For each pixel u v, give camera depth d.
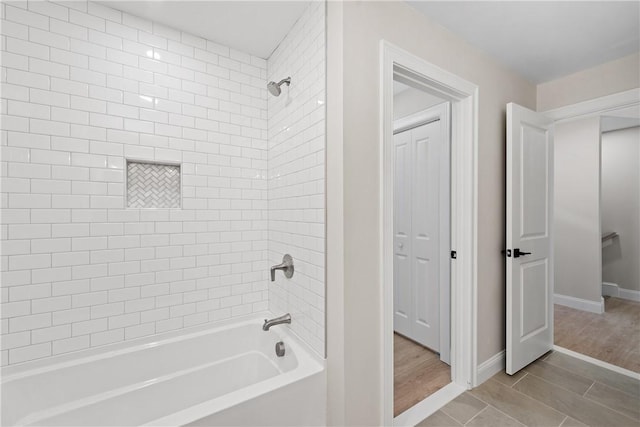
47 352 1.42
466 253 1.95
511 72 2.25
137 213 1.64
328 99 1.41
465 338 1.96
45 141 1.40
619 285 3.90
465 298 1.95
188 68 1.79
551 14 1.65
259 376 1.90
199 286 1.83
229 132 1.93
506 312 2.12
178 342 1.72
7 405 1.31
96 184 1.52
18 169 1.35
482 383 2.01
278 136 1.89
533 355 2.27
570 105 2.34
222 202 1.91
